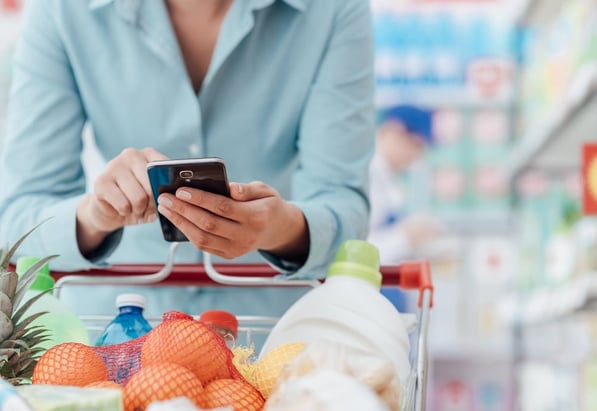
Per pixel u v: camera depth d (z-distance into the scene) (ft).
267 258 4.93
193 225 4.23
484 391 20.81
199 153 6.01
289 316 4.12
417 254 18.66
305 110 6.06
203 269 5.09
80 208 4.94
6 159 5.84
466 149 20.53
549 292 15.33
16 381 3.60
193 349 3.39
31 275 3.89
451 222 20.27
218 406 3.29
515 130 20.45
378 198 17.76
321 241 4.94
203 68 6.11
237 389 3.36
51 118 5.88
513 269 19.71
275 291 6.16
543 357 17.72
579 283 12.96
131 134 6.03
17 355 3.68
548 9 16.02
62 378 3.39
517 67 20.42
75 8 5.86
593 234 13.19
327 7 5.95
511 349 19.95
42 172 5.81
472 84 20.39
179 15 5.95
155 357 3.39
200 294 6.09
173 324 3.46
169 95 5.92
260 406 3.39
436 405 20.79
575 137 14.37
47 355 3.47
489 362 20.84
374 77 6.23
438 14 20.48
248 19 5.77
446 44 20.44
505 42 20.52
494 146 20.51
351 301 4.04
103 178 4.54
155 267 5.11
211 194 4.08
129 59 5.90
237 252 4.43
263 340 5.98
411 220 17.95
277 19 5.95
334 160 5.87
